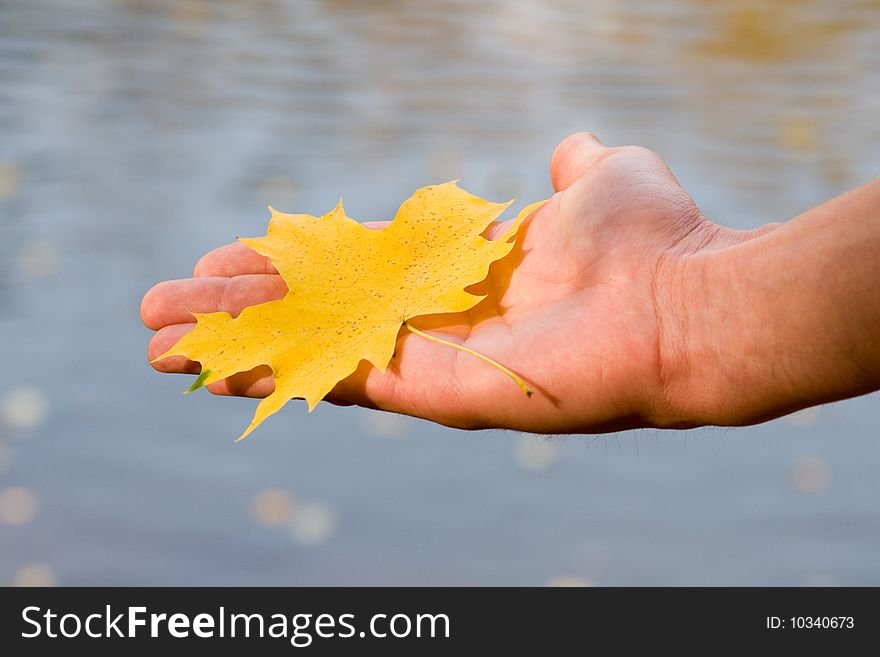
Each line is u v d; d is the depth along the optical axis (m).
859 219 0.54
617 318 0.57
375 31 2.88
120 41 2.66
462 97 2.28
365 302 0.60
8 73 2.34
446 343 0.57
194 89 2.29
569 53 2.69
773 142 2.02
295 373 0.58
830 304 0.54
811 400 0.55
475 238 0.61
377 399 0.59
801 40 2.88
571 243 0.60
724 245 0.58
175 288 0.63
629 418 0.58
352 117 2.13
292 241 0.62
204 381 0.58
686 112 2.21
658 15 3.20
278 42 2.73
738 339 0.56
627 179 0.61
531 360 0.58
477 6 3.28
